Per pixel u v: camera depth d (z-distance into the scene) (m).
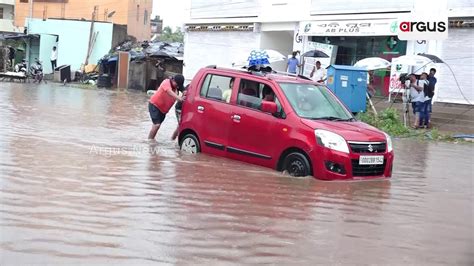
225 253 5.18
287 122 9.25
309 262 5.09
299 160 9.02
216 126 10.36
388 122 18.33
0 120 14.55
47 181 7.63
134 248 5.16
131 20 56.50
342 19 24.27
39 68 40.56
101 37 46.28
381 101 22.12
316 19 25.52
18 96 24.30
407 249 5.65
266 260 5.06
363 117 18.73
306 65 24.42
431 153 13.70
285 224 6.29
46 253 4.89
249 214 6.62
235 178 8.64
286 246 5.50
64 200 6.70
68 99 24.73
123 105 23.58
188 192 7.54
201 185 8.02
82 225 5.76
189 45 35.16
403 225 6.58
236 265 4.88
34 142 11.07
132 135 13.38
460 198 8.34
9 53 46.50
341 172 8.80
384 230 6.32
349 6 23.94
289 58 24.72
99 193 7.16
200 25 33.72
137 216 6.23
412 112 20.47
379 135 9.36
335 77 19.09
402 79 21.02
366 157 9.02
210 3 33.00
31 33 47.66
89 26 46.19
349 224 6.48
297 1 26.52
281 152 9.27
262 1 28.80
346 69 19.16
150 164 9.41
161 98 12.54
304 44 26.30
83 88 36.03
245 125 9.84
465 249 5.73
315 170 8.84
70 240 5.27
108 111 20.02
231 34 31.48
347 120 9.78
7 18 61.12
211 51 33.25
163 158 10.08
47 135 12.29
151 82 36.66
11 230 5.44
